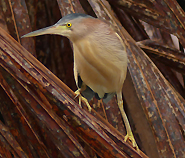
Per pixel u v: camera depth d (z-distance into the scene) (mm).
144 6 5258
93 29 4883
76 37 4883
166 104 5137
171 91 5164
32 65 4820
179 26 5270
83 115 4836
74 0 5152
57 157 4957
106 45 4887
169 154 5109
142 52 5180
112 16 5219
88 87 4977
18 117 4957
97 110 5113
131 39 5191
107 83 4922
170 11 5266
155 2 5262
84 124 4836
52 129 4840
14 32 5094
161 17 5270
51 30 4871
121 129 5117
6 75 4828
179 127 5125
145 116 5168
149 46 5277
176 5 5273
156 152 5168
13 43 4832
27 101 4828
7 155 4941
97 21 4887
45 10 5359
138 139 5180
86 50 4887
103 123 4879
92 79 4922
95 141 4848
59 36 5434
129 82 5168
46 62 5453
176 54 5285
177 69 5301
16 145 4941
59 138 4852
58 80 4848
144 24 6574
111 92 4965
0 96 4949
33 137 4957
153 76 5160
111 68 4902
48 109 4832
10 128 4949
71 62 5512
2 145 4938
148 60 5168
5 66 4812
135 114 5172
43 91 4824
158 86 5148
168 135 5117
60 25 4875
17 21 5102
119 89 4934
